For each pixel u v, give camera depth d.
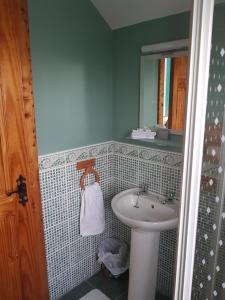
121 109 2.04
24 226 1.65
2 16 1.33
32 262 1.74
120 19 1.84
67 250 2.03
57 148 1.79
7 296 1.66
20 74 1.45
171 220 1.56
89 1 1.77
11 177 1.52
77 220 2.04
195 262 1.01
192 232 0.93
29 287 1.77
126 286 2.17
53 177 1.80
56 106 1.73
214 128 0.88
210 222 0.97
